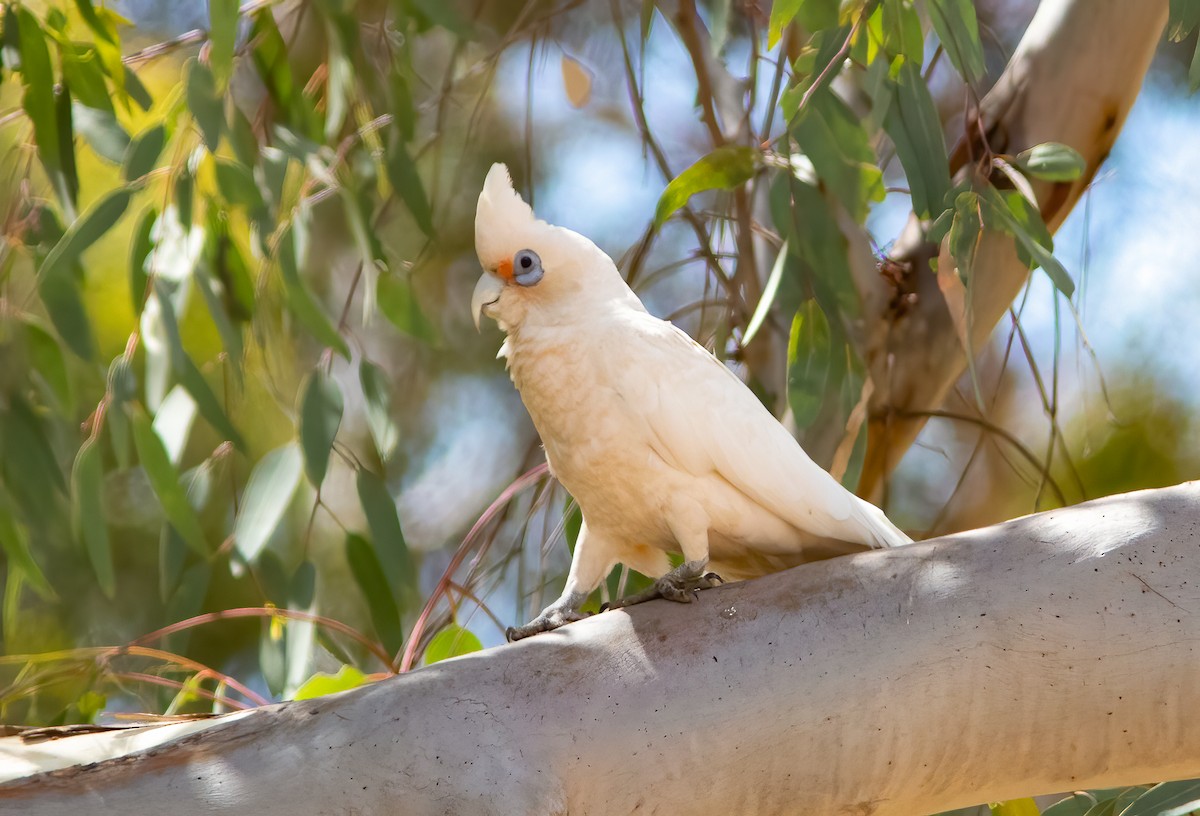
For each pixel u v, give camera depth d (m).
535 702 4.09
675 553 5.48
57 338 7.58
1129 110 7.17
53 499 6.85
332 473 10.25
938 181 5.95
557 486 7.47
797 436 6.66
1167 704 4.16
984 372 10.96
